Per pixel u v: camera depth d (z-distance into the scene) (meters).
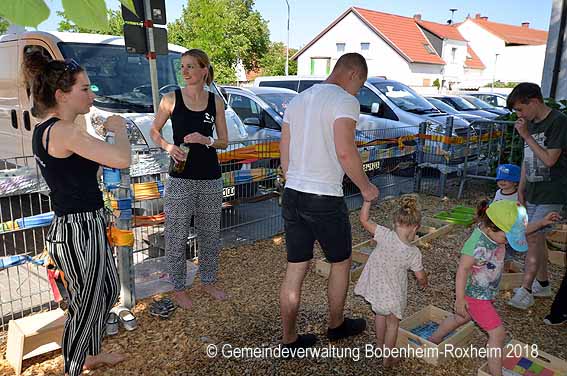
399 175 8.73
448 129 7.41
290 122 3.09
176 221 3.72
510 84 42.75
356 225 6.19
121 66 5.86
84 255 2.50
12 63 6.23
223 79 28.45
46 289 4.08
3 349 3.20
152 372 3.00
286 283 3.12
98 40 5.93
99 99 5.33
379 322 3.18
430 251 5.27
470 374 3.07
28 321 3.12
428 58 38.06
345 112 2.79
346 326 3.43
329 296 3.26
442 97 15.17
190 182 3.68
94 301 2.60
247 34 38.03
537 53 46.34
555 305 3.63
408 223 2.99
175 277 3.82
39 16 1.02
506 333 3.57
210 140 3.65
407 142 7.63
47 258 3.10
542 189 3.71
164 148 3.61
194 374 2.99
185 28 30.06
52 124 2.36
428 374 3.05
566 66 8.12
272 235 5.60
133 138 4.97
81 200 2.49
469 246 2.93
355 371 3.06
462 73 44.56
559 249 5.10
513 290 4.28
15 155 6.53
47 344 3.07
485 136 7.68
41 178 3.39
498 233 2.85
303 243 3.07
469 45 49.66
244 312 3.78
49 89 2.34
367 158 6.89
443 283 4.44
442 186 7.64
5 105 6.56
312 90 3.01
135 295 3.89
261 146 5.27
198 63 3.56
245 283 4.33
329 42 40.81
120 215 3.48
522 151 7.15
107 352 3.12
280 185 5.33
